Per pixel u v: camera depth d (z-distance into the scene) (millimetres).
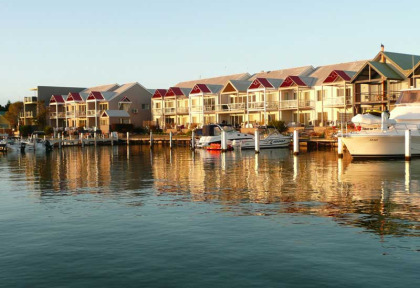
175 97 81000
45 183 22500
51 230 12391
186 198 17125
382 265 9148
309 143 49625
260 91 67062
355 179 22031
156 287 8273
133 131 80688
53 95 101062
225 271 8969
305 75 68938
